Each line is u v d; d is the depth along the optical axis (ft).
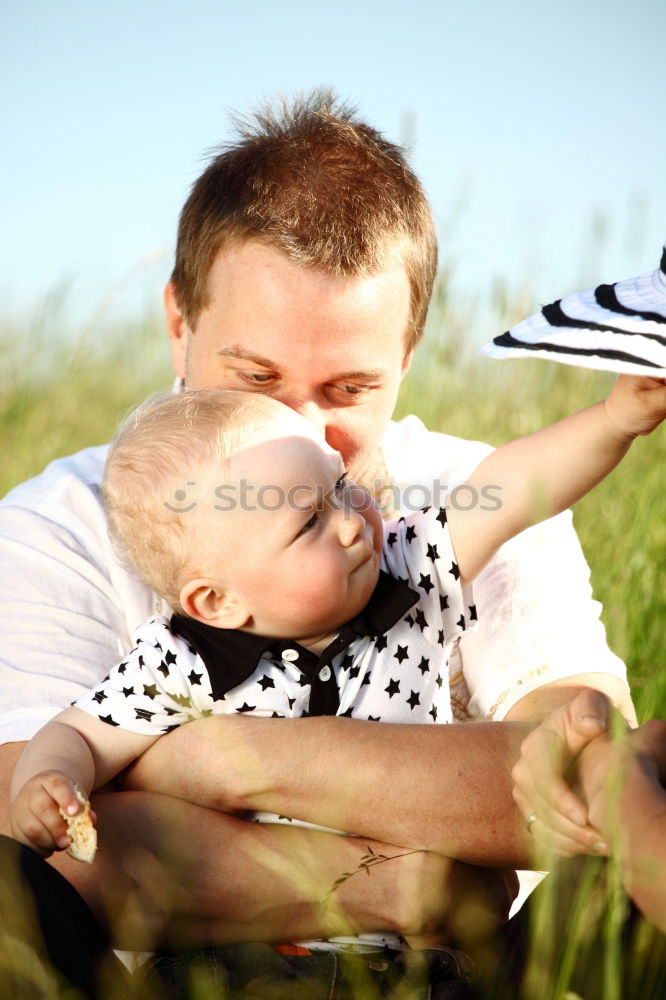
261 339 7.20
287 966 5.62
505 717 7.43
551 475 6.47
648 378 5.96
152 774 6.29
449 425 13.24
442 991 5.48
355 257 7.17
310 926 5.90
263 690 6.44
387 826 5.96
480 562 6.75
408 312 7.74
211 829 6.01
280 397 7.41
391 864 5.96
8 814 6.27
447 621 6.77
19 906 5.02
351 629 6.44
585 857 5.47
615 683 7.52
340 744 6.01
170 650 6.42
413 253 7.65
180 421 6.68
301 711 6.44
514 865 6.05
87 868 5.88
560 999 4.92
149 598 7.45
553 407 13.30
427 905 5.88
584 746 5.68
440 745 6.03
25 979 4.86
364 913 5.87
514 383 13.48
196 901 5.84
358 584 6.41
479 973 5.61
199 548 6.46
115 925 5.84
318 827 6.23
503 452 6.61
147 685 6.37
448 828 5.94
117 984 5.33
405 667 6.57
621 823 5.19
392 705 6.51
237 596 6.45
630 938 5.21
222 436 6.52
